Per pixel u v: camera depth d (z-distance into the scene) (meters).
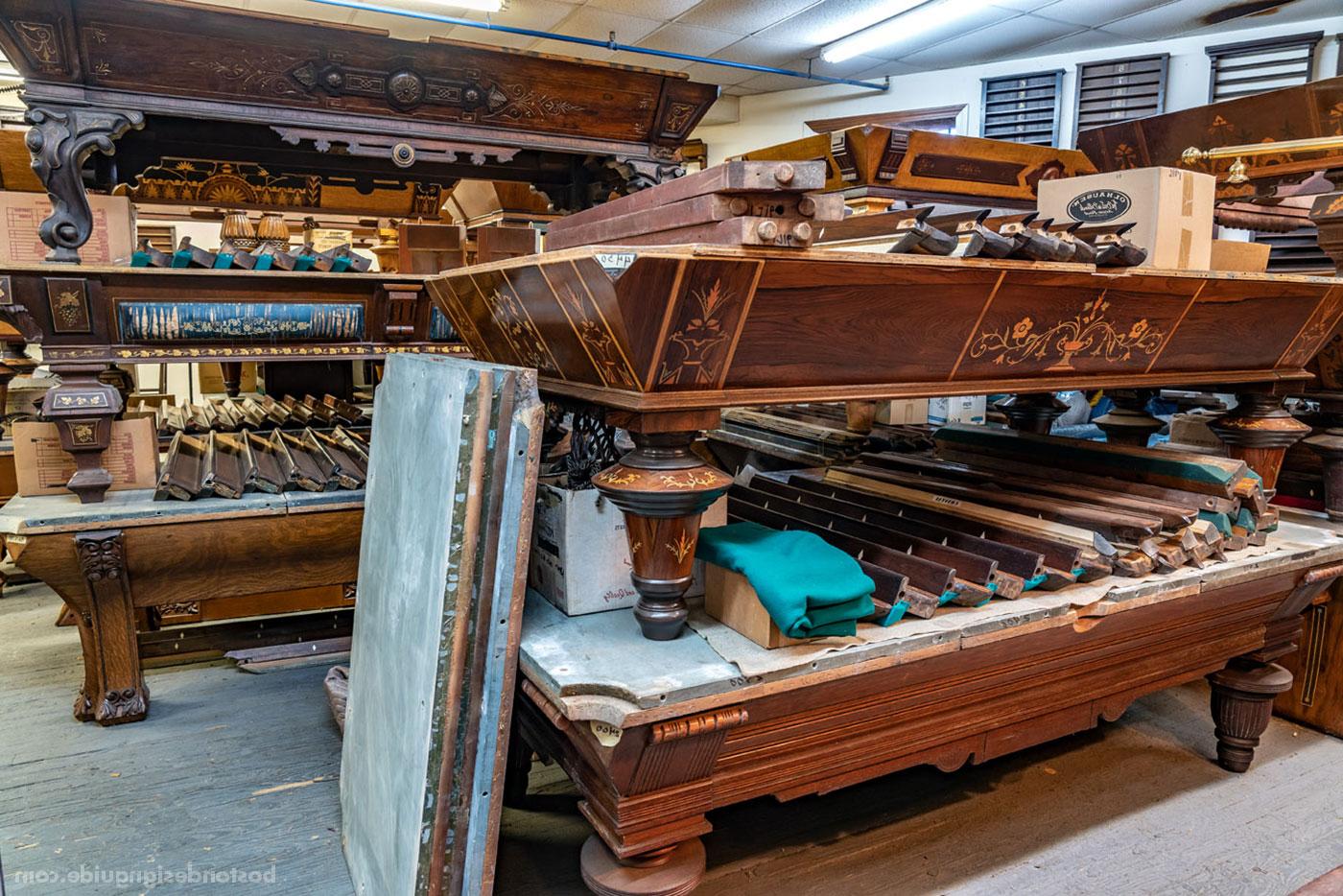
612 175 3.16
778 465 3.96
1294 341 2.30
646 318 1.29
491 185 4.10
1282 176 2.57
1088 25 6.18
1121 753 2.43
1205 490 2.19
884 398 1.66
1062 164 2.93
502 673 1.38
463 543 1.33
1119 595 1.83
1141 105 6.46
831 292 1.42
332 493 2.60
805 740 1.59
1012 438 2.74
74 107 2.26
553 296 1.48
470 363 1.57
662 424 1.43
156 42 2.24
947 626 1.63
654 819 1.44
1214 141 2.84
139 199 3.97
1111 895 1.80
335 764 2.28
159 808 2.06
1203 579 1.95
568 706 1.33
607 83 2.80
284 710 2.61
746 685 1.41
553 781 2.28
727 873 1.87
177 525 2.43
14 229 2.57
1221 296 2.00
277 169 3.78
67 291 2.34
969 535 1.97
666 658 1.48
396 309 2.79
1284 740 2.53
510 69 2.65
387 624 1.69
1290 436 2.42
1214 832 2.04
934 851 1.96
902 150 2.57
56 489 2.58
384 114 2.59
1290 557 2.12
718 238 1.32
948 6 5.96
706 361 1.40
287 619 3.08
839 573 1.52
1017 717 1.89
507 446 1.35
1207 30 6.07
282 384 4.54
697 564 1.81
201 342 2.59
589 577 1.71
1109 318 1.85
